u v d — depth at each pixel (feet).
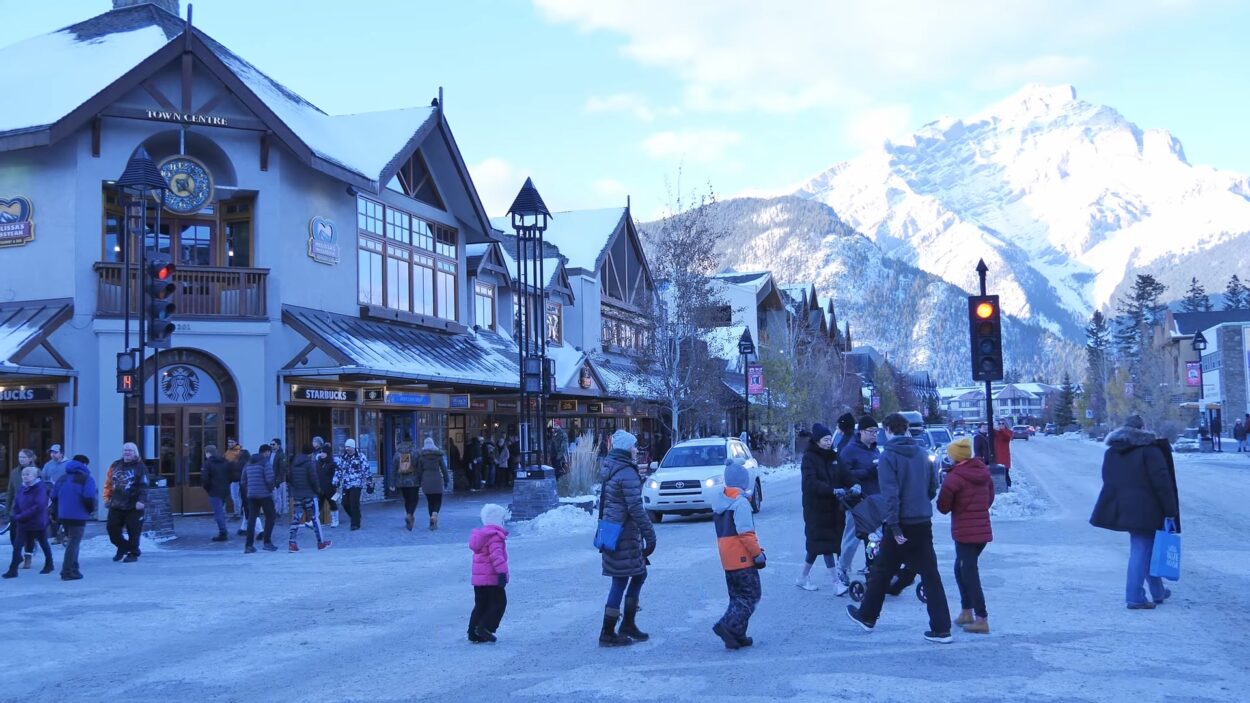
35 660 31.48
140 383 68.28
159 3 106.42
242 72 101.30
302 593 44.06
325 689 27.12
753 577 30.89
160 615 38.96
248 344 86.79
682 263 135.23
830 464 40.24
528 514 75.72
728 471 31.27
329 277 95.86
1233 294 514.27
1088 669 27.30
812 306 266.98
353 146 102.27
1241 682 25.85
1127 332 463.83
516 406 128.36
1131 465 35.68
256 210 89.25
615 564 31.58
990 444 78.69
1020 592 39.47
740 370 185.98
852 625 33.83
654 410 142.20
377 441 103.19
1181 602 37.06
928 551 31.22
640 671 28.17
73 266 82.89
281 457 70.13
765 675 27.32
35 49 96.12
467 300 124.77
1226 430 267.80
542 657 30.32
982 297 74.18
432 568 52.01
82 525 49.93
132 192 82.07
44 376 80.28
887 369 378.32
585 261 160.15
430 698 25.88
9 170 84.84
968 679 26.45
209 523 79.56
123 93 82.64
